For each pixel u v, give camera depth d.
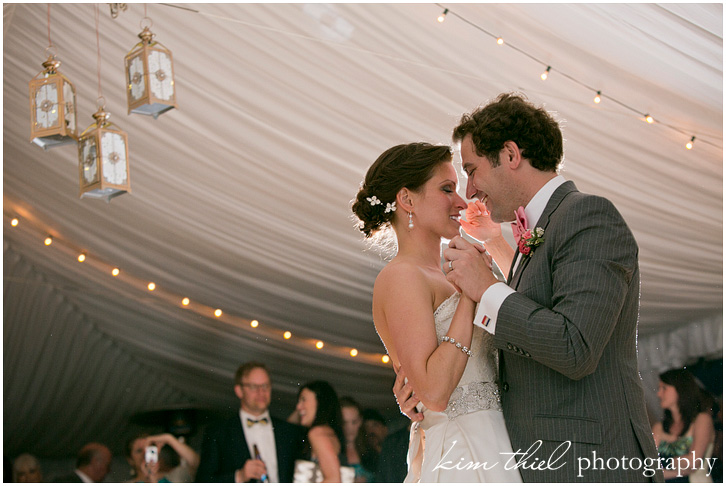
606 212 1.81
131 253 5.48
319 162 5.37
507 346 1.78
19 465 5.12
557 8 4.66
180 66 4.91
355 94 5.12
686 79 5.03
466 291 1.87
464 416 1.96
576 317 1.68
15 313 5.22
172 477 5.18
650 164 5.59
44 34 4.70
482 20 4.78
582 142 5.48
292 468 5.25
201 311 5.64
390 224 2.28
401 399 2.08
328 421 5.49
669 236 5.99
